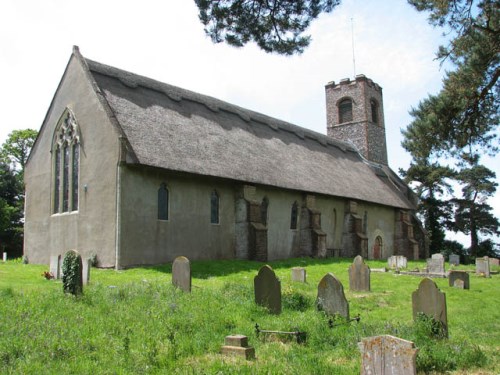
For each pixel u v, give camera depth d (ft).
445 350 26.55
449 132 58.03
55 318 30.81
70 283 38.50
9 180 144.87
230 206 81.92
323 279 35.73
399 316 38.37
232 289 44.60
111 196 66.85
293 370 23.12
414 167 167.63
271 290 37.50
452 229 173.47
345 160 131.64
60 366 22.76
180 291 42.68
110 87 76.33
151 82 85.92
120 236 64.95
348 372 22.79
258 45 44.16
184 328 30.48
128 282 48.91
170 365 23.85
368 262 94.53
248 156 88.79
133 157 66.03
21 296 36.76
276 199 90.94
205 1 41.81
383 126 158.10
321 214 102.42
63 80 79.71
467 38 52.90
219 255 78.79
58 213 77.46
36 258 81.10
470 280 70.85
